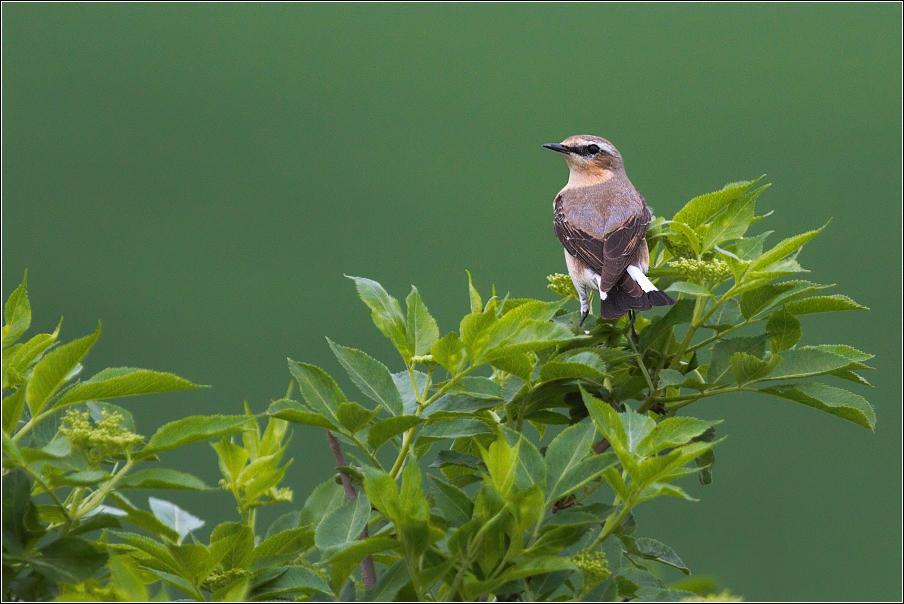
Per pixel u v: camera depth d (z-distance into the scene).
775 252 6.91
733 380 6.68
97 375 5.05
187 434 4.90
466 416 5.84
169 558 5.15
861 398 6.31
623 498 5.11
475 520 4.87
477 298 6.50
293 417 5.38
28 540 4.79
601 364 6.32
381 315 6.02
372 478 4.67
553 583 5.12
